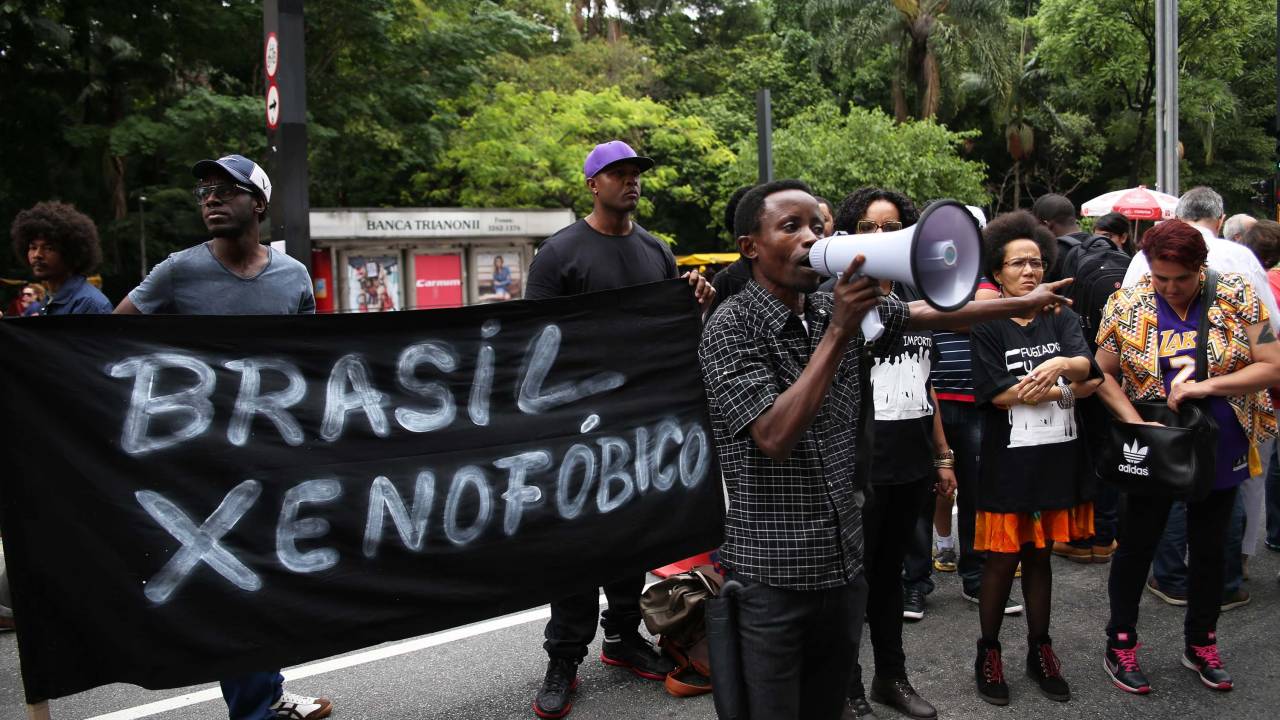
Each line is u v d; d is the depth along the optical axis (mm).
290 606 2652
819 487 2240
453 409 2891
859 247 1928
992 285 3916
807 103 30125
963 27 26750
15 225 4457
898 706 3561
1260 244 5250
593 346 3047
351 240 13492
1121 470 3598
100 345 2447
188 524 2533
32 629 2346
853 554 2311
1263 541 5738
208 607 2551
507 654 4207
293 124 6691
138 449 2482
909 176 22781
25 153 15945
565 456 3006
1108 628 3818
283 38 6641
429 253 14180
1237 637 4262
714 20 32875
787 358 2246
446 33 17031
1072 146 31641
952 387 4695
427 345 2859
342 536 2732
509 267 14961
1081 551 5281
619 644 4023
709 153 24469
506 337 2955
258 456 2631
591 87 22734
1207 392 3521
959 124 32156
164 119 15117
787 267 2195
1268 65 30281
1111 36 25406
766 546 2221
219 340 2596
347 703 3723
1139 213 11445
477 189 18297
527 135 17703
